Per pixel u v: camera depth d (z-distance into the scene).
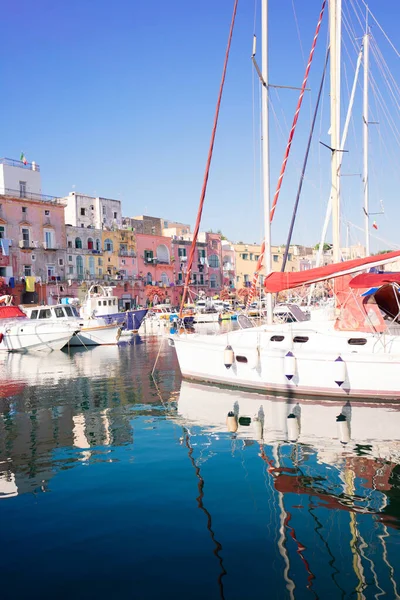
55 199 62.09
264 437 9.80
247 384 14.20
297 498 6.82
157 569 5.14
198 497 6.93
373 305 13.27
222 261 86.50
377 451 8.78
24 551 5.55
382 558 5.26
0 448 9.66
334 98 17.81
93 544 5.68
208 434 10.19
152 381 17.55
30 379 19.25
